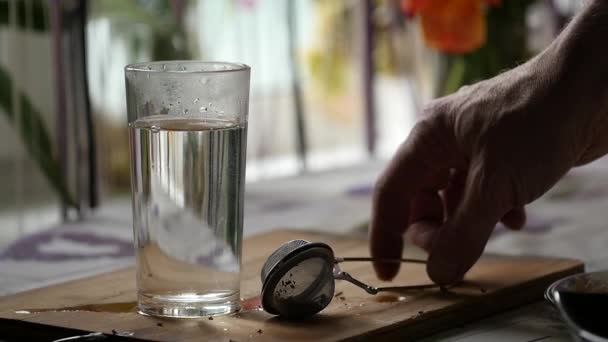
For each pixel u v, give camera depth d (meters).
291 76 1.70
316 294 0.73
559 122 0.77
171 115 0.73
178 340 0.70
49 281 0.89
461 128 0.81
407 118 2.20
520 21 1.40
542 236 1.05
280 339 0.70
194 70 0.77
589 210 1.17
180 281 0.74
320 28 2.28
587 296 0.69
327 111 2.37
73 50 1.24
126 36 1.43
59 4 1.25
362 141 1.89
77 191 1.23
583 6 0.80
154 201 0.74
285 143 1.96
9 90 1.21
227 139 0.73
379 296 0.79
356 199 1.26
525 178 0.77
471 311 0.77
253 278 0.85
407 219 0.86
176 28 1.42
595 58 0.78
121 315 0.75
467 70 1.40
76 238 1.05
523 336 0.74
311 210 1.20
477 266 0.87
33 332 0.74
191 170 0.73
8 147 1.37
